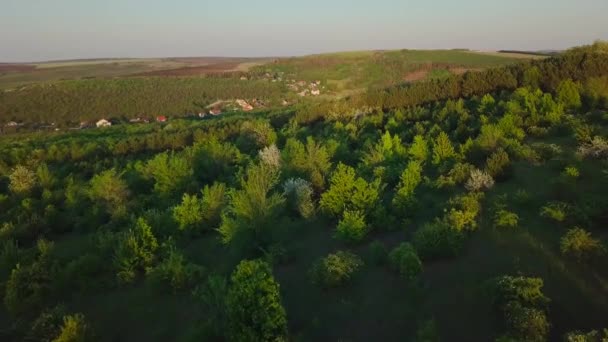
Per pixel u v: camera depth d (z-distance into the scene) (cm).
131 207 4400
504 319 1966
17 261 3234
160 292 2859
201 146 5916
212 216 3734
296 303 2494
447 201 3156
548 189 3061
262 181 3388
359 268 2633
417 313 2192
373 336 2122
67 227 4328
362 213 3172
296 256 3056
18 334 2575
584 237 2275
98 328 2572
